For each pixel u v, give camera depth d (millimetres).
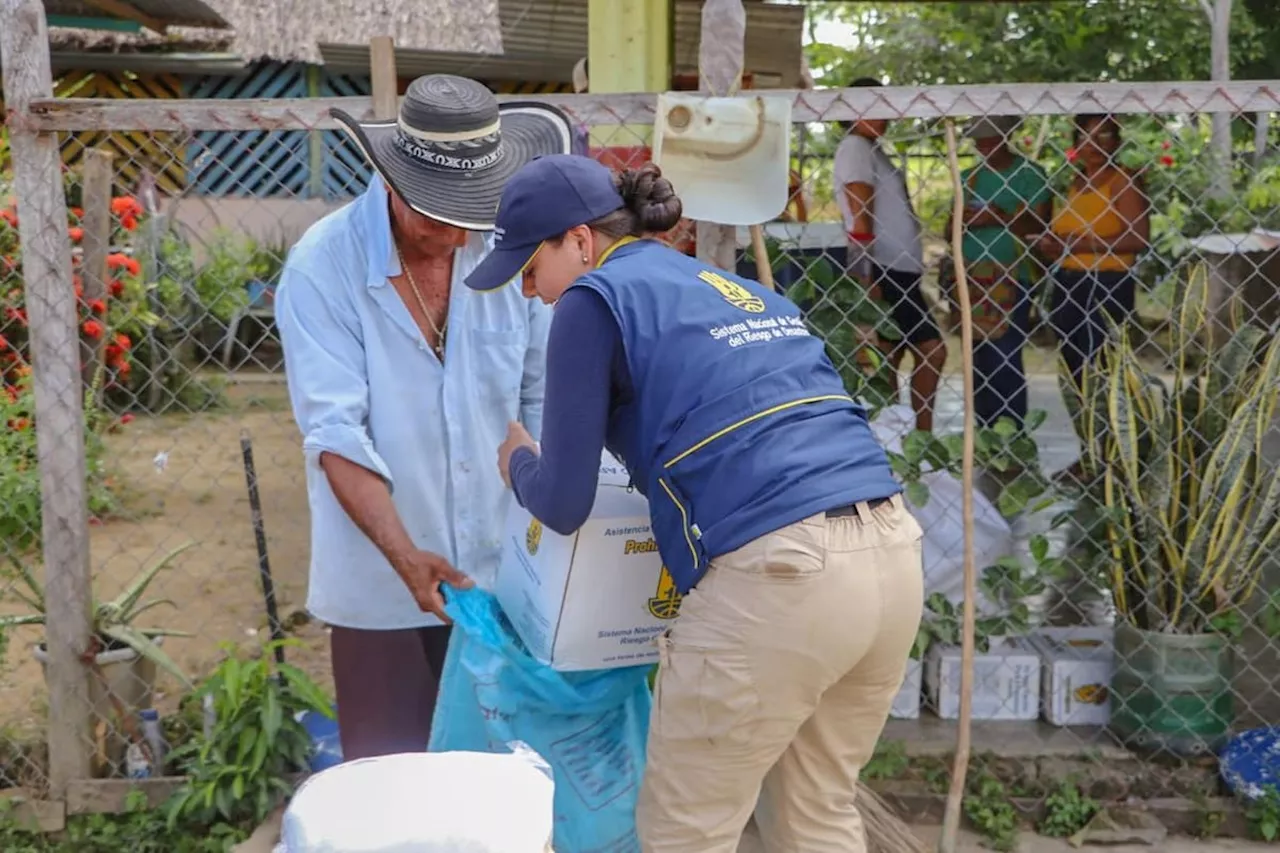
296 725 3490
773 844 2572
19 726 3977
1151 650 3637
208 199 8172
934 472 3783
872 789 3514
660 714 2307
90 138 7598
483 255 2775
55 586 3488
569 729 2578
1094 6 12734
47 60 3295
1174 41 12375
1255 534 3605
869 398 3719
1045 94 3213
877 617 2199
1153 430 3621
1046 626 3965
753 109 3109
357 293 2717
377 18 11633
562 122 2867
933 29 13695
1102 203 5285
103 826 3469
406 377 2770
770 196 3143
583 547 2410
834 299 3699
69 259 3396
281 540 6250
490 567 2912
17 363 5578
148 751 3643
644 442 2223
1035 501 3973
